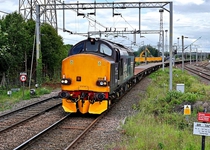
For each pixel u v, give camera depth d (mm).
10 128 12711
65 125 13508
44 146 10312
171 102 17219
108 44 16531
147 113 15945
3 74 28125
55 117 15211
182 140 10703
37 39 27328
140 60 74688
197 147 9273
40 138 11266
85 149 9938
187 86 28766
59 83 33875
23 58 31078
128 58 22578
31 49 32094
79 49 16750
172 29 22797
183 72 47344
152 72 49875
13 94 24266
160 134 11406
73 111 15516
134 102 19766
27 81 32188
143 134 11320
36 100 21438
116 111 16750
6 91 25719
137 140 10516
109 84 15164
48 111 16922
